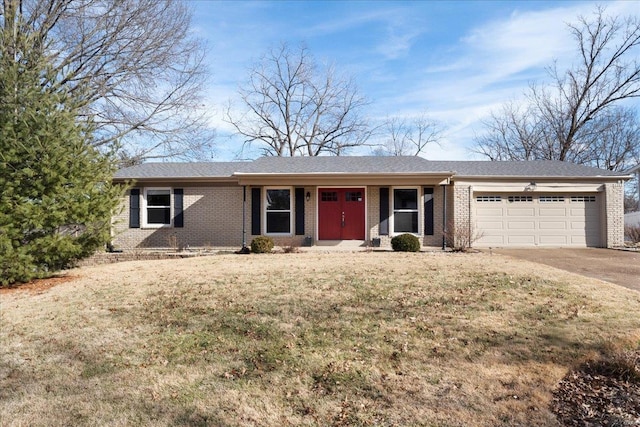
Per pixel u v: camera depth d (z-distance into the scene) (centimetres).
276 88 3291
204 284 761
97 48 1841
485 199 1483
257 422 300
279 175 1373
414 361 402
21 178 768
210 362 412
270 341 463
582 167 1595
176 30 1984
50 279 873
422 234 1455
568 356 406
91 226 853
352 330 491
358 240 1472
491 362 396
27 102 795
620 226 1460
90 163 861
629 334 457
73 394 349
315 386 356
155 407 324
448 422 294
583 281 735
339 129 3375
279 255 1212
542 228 1479
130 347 457
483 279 750
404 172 1355
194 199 1538
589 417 301
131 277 871
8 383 373
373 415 306
